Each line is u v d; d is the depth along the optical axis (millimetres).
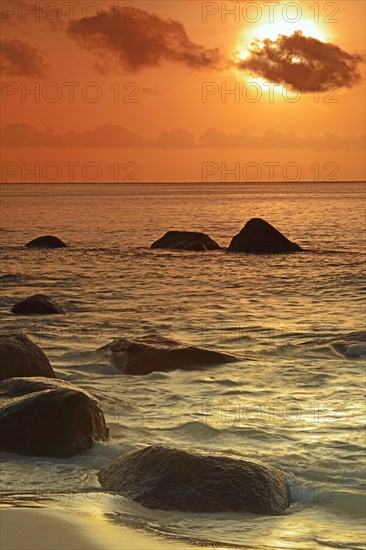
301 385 17438
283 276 40531
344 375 18375
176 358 18953
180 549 8281
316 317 28047
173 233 57000
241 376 18234
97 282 38500
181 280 39219
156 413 15039
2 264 46812
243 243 53094
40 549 7891
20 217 105188
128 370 18562
